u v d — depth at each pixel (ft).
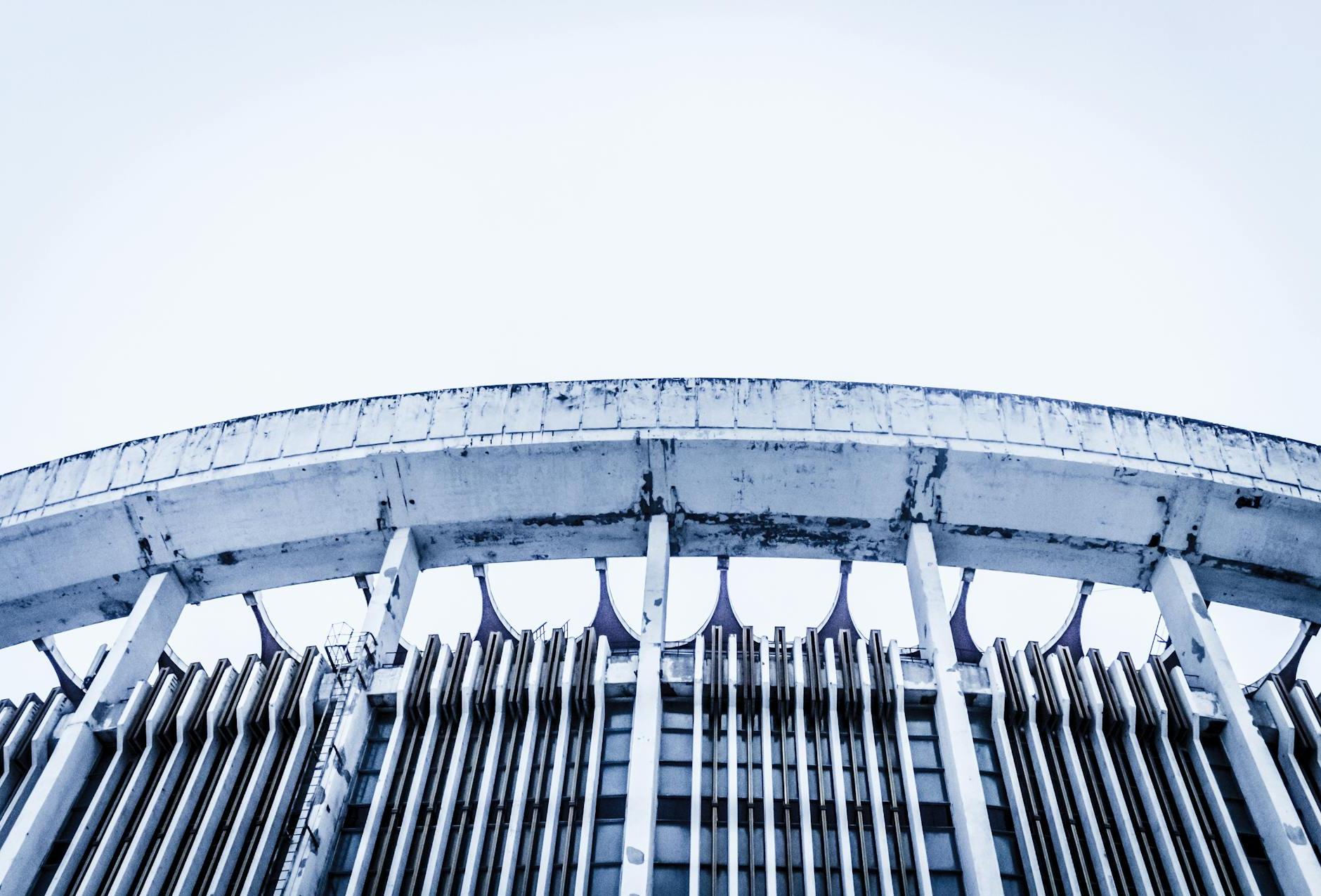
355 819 63.57
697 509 79.30
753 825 60.49
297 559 82.69
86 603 84.79
